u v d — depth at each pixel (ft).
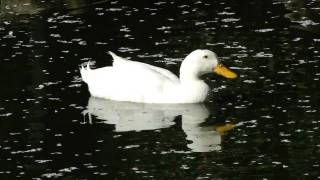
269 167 41.63
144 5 76.54
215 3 76.23
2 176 42.19
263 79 55.31
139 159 43.70
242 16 71.41
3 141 47.01
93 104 53.21
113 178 41.34
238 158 43.14
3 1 78.28
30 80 57.62
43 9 76.18
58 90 55.52
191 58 53.21
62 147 45.85
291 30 66.39
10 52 63.98
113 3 77.71
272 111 49.75
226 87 54.85
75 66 60.39
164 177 41.14
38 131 48.37
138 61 60.90
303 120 47.83
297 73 55.88
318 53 59.77
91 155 44.55
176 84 53.57
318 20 68.90
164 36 66.85
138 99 53.67
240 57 60.08
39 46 65.36
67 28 70.18
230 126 48.01
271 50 61.31
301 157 42.63
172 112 51.37
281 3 74.90
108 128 48.57
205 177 40.86
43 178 41.70
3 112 51.52
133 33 68.18
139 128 48.49
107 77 54.75
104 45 65.26
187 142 45.91
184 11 73.87
